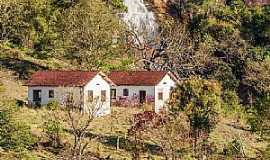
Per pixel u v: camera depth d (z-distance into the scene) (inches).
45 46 4013.3
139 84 3297.2
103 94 3009.4
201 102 2578.7
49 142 2273.6
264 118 1884.8
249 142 2780.5
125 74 3410.4
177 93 2650.1
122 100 3309.5
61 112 2780.5
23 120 2464.3
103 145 2417.6
